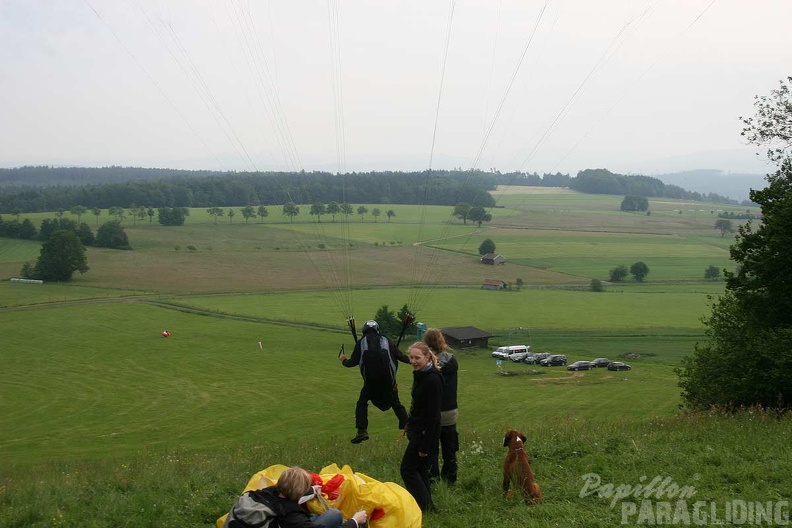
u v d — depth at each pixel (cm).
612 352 5856
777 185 2284
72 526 730
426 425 730
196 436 3462
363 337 927
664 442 1042
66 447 3225
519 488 768
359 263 10625
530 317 7488
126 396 4431
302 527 551
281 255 11125
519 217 16638
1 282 8938
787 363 1862
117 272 9819
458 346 6194
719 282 10162
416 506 660
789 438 1030
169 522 730
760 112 2592
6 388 4644
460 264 10856
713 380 2145
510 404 4084
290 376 4962
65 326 6694
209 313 7331
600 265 11294
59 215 13425
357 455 1134
